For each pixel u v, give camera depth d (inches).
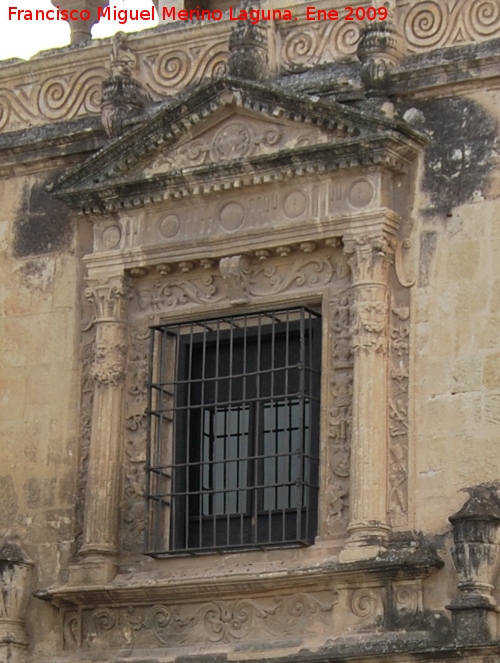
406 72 850.8
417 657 788.6
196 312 880.9
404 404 826.8
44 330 918.4
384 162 839.1
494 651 775.7
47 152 931.3
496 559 791.1
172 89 912.9
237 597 840.3
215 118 879.7
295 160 855.1
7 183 943.0
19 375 919.0
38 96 944.3
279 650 819.4
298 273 861.8
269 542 836.0
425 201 840.9
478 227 828.6
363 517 815.1
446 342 825.5
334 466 836.0
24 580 890.7
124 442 885.8
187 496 860.6
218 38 907.4
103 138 920.9
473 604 781.3
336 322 848.9
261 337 869.8
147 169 893.2
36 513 900.0
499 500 801.6
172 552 856.3
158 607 857.5
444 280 831.7
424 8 858.8
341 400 840.9
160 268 888.3
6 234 936.9
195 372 882.1
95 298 896.9
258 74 877.8
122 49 917.8
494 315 818.8
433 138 844.0
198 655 836.0
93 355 900.6
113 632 866.1
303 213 858.1
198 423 875.4
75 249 919.0
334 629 816.9
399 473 821.9
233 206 876.0
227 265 868.6
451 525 805.9
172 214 889.5
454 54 845.2
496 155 831.7
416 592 804.6
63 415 906.1
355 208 845.2
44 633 883.4
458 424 816.3
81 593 866.1
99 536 872.9
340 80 864.9
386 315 834.8
